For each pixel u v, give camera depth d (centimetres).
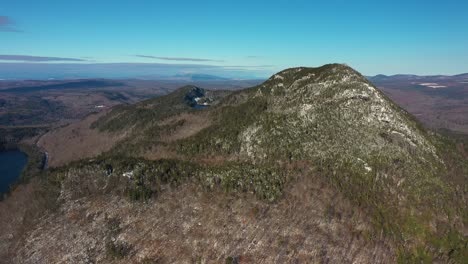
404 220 9256
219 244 8944
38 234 10319
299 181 10688
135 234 9650
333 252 8419
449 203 9800
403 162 10788
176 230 9556
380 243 8688
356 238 8762
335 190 10194
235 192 10488
